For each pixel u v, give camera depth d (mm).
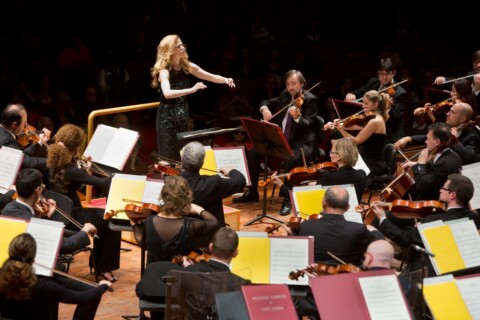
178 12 27547
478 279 9672
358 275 8867
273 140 14750
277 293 8555
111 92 22531
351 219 11891
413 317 8742
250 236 10203
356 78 28375
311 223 10625
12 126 13617
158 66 15031
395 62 27859
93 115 16078
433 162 13289
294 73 16203
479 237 10508
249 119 14867
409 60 29219
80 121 21500
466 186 11148
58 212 12141
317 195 12133
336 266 10234
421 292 9336
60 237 9969
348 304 8711
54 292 9633
